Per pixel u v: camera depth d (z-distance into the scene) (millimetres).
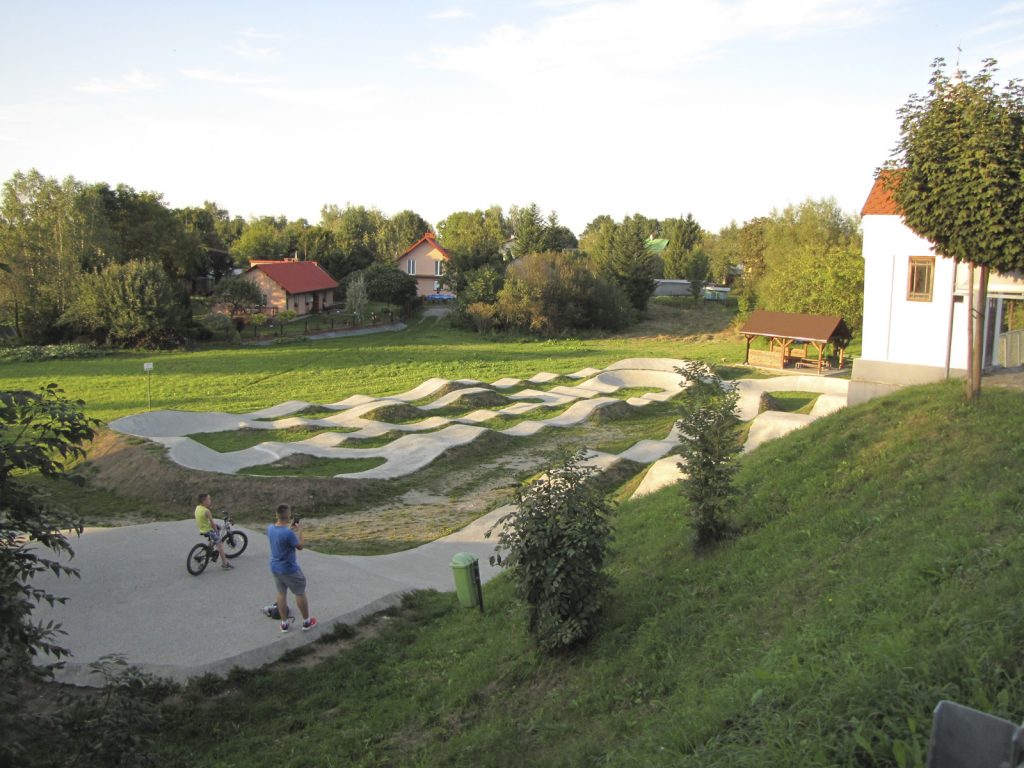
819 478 10609
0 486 4742
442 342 57688
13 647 4910
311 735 7812
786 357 45656
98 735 4957
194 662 9000
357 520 18312
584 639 8398
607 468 21500
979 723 3709
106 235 58688
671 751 5320
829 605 6965
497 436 26672
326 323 64750
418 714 7969
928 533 7738
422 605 11531
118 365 44500
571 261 65812
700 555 9805
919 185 11000
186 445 22391
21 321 53094
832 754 4383
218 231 125062
